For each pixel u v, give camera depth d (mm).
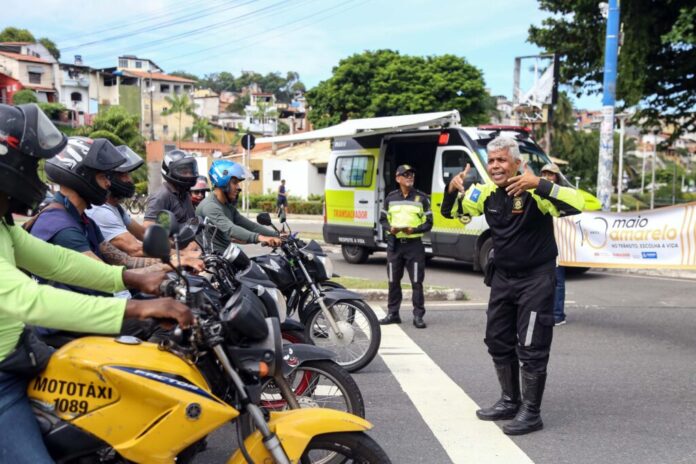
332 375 4207
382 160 12859
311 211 36219
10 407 2510
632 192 58594
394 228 7672
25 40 85562
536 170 11383
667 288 10586
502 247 4680
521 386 5074
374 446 2912
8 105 2549
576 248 8398
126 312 2482
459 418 4895
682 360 6422
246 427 2986
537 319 4602
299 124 82188
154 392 2529
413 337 7367
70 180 3639
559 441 4465
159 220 2752
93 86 70938
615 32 12938
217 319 2771
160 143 47250
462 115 37438
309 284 5590
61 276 2910
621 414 4980
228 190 5883
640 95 16453
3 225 2680
